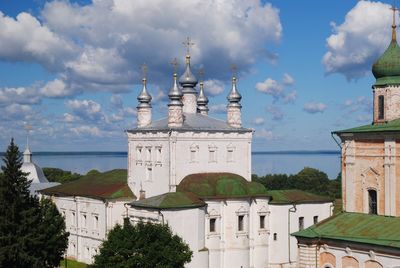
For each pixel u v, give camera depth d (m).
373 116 75.50
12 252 77.50
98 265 72.69
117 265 71.00
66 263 102.38
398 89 73.69
